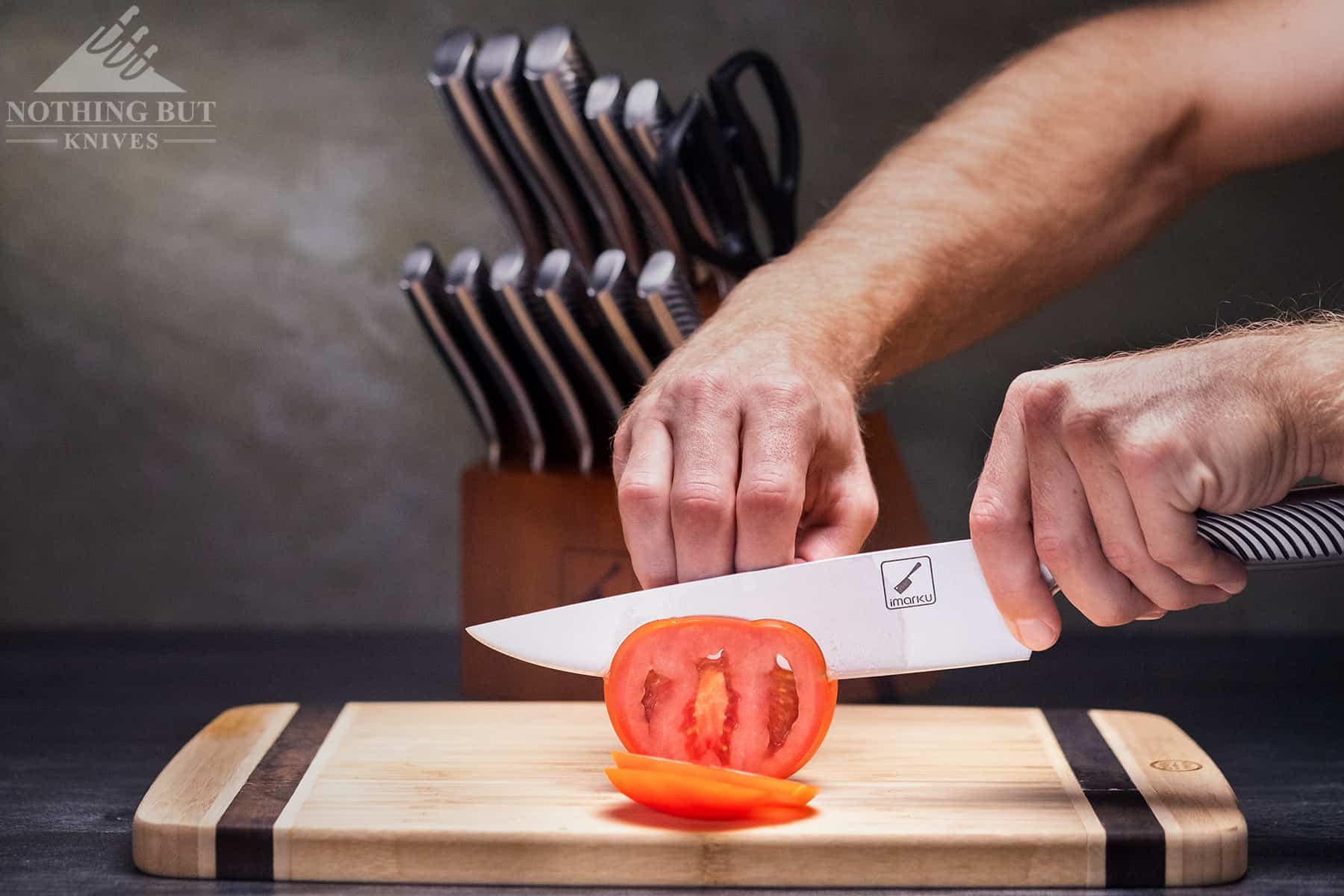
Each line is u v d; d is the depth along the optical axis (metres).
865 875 0.81
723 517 0.87
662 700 0.90
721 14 1.82
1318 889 0.81
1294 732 1.20
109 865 0.86
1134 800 0.88
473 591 1.26
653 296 1.11
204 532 1.85
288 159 1.83
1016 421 0.82
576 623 0.93
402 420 1.86
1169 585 0.80
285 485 1.86
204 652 1.59
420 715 1.08
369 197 1.83
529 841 0.82
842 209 1.27
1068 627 1.69
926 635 0.92
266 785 0.91
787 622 0.90
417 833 0.82
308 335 1.85
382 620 1.87
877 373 1.16
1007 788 0.91
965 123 1.35
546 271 1.17
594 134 1.17
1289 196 1.80
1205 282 1.82
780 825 0.83
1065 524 0.79
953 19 1.82
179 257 1.83
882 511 1.23
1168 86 1.35
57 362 1.83
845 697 1.17
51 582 1.85
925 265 1.18
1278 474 0.75
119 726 1.23
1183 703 1.30
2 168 1.81
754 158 1.22
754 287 1.10
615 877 0.81
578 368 1.20
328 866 0.82
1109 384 0.77
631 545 0.90
